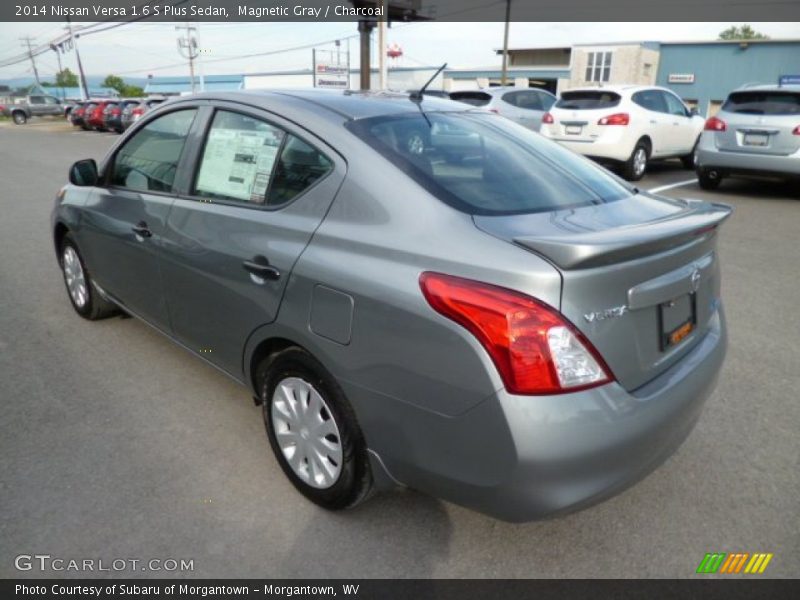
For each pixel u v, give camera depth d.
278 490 2.65
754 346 4.08
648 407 1.97
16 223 8.18
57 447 2.94
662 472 2.78
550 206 2.29
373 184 2.22
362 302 2.07
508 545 2.36
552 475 1.83
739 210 8.21
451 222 2.04
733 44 35.41
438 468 2.01
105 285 3.91
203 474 2.75
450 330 1.87
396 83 38.25
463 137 2.65
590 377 1.84
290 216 2.44
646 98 11.02
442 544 2.36
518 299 1.80
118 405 3.33
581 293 1.82
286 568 2.24
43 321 4.52
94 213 3.72
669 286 2.08
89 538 2.36
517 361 1.78
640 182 10.80
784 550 2.34
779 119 8.56
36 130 30.59
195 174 2.98
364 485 2.32
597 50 38.44
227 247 2.64
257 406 3.35
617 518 2.50
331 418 2.32
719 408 3.31
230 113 2.87
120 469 2.78
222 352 2.86
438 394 1.93
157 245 3.11
